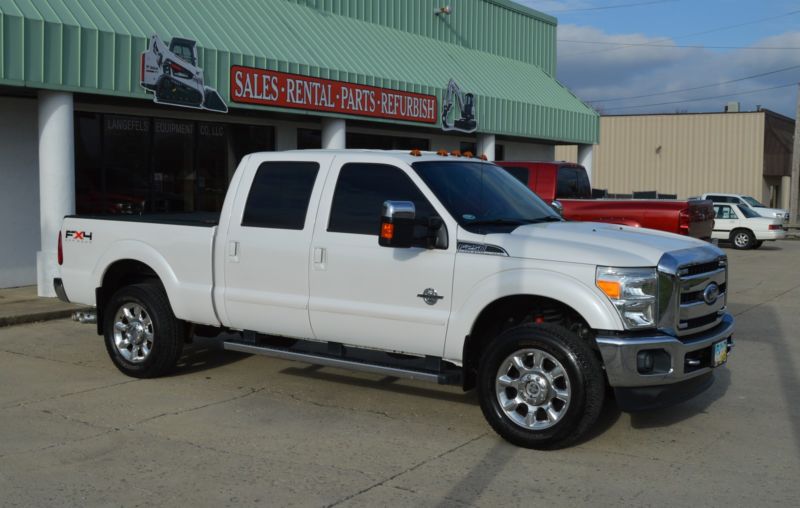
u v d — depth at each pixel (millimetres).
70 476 5309
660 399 5754
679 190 46656
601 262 5734
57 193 11914
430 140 21125
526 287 5898
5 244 13055
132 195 14734
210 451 5832
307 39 16031
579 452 5910
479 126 19906
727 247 27594
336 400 7230
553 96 23406
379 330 6570
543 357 5863
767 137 45281
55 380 7828
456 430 6406
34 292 12648
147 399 7195
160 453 5777
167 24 13227
